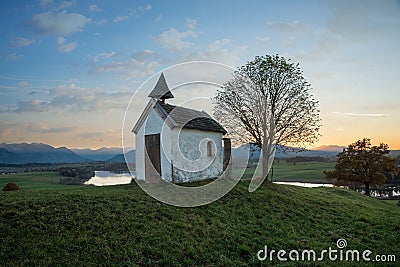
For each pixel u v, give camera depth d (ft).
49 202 24.84
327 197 44.73
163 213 24.95
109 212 23.79
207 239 21.15
